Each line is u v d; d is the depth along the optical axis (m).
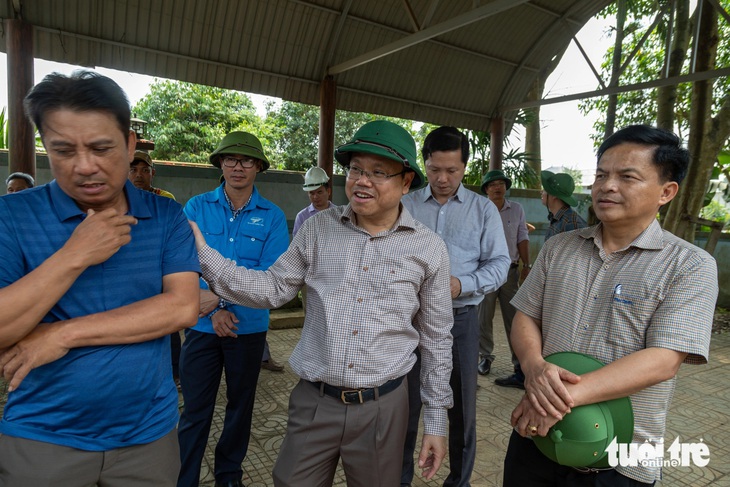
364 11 5.95
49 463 1.08
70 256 0.98
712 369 4.37
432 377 1.57
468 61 7.03
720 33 8.76
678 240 1.30
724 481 2.53
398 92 6.88
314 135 16.72
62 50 4.78
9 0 4.30
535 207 7.99
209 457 2.57
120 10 4.84
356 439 1.43
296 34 5.80
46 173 5.08
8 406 1.11
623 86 5.87
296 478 1.43
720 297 7.39
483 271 2.14
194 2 5.10
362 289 1.43
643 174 1.26
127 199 1.17
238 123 15.01
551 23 6.91
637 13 9.06
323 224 1.54
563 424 1.22
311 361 1.45
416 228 1.51
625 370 1.18
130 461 1.18
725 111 6.83
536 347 1.44
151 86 14.42
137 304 1.13
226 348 2.10
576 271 1.43
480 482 2.44
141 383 1.16
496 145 7.78
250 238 2.22
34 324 0.97
